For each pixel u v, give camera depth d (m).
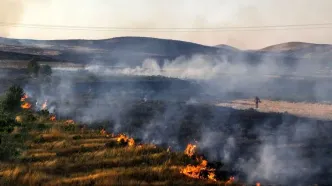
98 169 16.69
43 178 14.88
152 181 15.48
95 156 18.70
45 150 19.62
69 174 15.91
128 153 19.56
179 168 17.23
